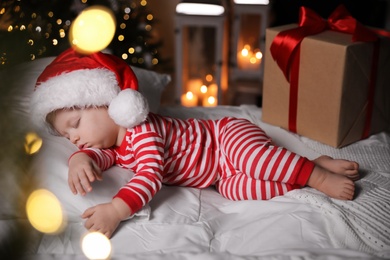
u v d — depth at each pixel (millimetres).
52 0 1904
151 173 1104
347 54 1362
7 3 1381
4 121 621
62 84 1114
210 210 1143
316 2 2861
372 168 1308
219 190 1264
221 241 1012
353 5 2869
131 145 1182
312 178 1144
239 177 1213
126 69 1216
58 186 1044
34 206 895
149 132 1175
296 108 1523
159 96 1592
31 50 744
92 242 909
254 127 1286
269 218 1053
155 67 2664
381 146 1478
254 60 3014
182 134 1254
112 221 1004
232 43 3098
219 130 1317
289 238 978
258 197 1186
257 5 2734
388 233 996
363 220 1031
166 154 1223
